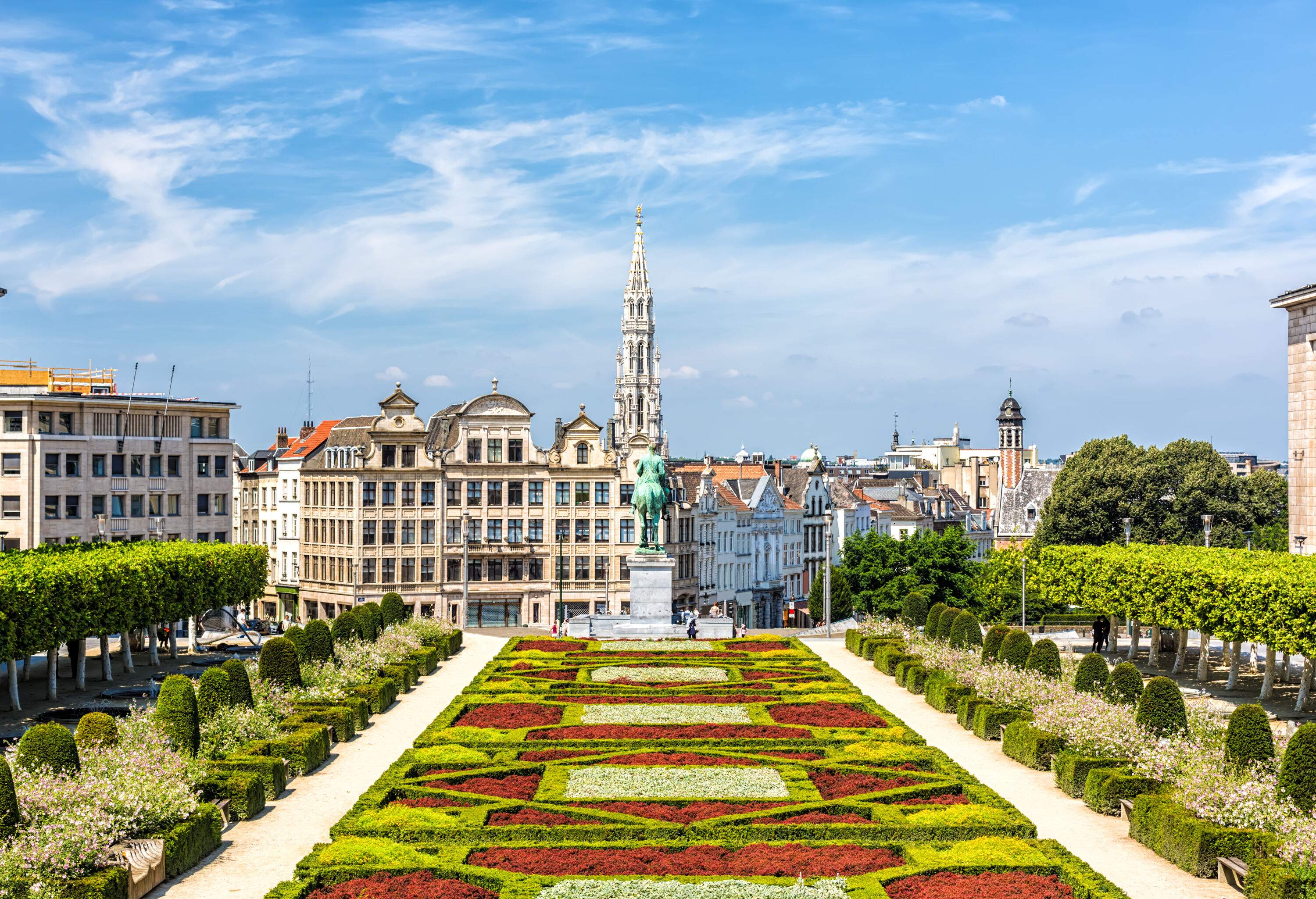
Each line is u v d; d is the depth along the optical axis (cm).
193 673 8738
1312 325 9550
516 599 14250
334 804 4856
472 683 7356
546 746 5438
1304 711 7081
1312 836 3769
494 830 4097
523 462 14262
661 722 6122
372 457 13762
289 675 6444
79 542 9725
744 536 17250
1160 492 14062
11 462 11806
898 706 7150
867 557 13375
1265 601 7138
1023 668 7038
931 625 9144
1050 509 14575
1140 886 3884
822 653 9694
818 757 5334
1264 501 15350
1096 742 5109
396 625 9294
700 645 9456
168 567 9119
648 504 10200
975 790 4612
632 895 3538
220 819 4331
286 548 15488
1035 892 3581
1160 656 10281
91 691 8175
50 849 3556
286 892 3544
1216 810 4078
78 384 13925
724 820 4184
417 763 5009
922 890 3594
